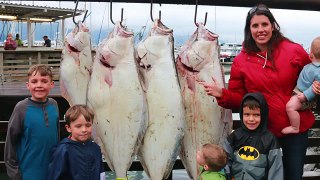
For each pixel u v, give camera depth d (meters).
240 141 2.10
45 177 2.07
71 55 2.39
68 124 2.06
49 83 2.10
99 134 2.42
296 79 2.21
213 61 2.34
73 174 2.01
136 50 2.36
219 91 2.25
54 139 2.11
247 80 2.23
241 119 2.11
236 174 2.09
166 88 2.33
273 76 2.16
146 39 2.34
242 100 2.09
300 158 2.20
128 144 2.39
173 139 2.36
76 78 2.40
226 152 2.09
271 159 2.02
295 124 2.15
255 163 2.03
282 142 2.23
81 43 2.38
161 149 2.38
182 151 2.48
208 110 2.41
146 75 2.37
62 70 2.40
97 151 2.11
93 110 2.38
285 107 2.16
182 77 2.41
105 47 2.32
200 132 2.42
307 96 2.12
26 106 2.06
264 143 2.04
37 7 8.97
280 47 2.19
